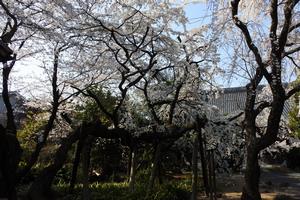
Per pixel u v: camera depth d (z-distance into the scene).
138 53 10.30
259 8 10.26
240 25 9.11
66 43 9.37
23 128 16.47
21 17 8.34
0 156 7.57
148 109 11.02
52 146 15.86
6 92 8.73
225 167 14.28
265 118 13.81
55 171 8.20
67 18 9.15
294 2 8.80
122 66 9.77
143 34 9.91
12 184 7.71
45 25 9.14
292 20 10.83
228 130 11.84
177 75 11.11
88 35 9.41
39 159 15.07
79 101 12.88
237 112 13.56
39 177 8.09
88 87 10.91
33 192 7.85
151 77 10.52
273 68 9.20
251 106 10.47
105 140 13.95
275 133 9.41
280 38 9.09
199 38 10.77
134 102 11.38
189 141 12.42
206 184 11.16
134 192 10.21
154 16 9.94
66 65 10.16
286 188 13.64
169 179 14.60
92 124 8.77
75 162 9.42
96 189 11.02
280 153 20.06
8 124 8.66
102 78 11.23
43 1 8.64
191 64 10.84
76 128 9.03
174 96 11.25
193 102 11.37
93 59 10.30
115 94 12.17
